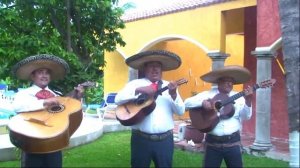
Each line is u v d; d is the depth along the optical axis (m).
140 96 4.59
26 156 4.50
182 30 11.18
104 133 10.47
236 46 14.04
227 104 4.84
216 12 10.03
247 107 4.81
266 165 7.12
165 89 4.59
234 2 9.58
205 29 10.35
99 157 7.37
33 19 8.28
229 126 4.82
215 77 5.01
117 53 15.76
